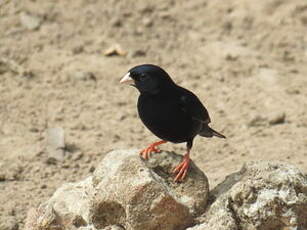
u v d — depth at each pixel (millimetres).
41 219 9180
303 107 14562
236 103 14812
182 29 17922
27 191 11539
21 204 11102
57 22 17688
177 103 9414
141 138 13500
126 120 14164
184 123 9516
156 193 8570
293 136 13375
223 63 16438
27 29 17250
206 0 18969
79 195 9625
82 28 17562
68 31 17391
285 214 8656
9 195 11367
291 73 16094
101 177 9164
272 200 8633
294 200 8680
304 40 17469
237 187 8805
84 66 16031
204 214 9109
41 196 11391
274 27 17875
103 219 8859
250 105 14711
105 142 13250
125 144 13211
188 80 15703
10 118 13953
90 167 12375
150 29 17828
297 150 12742
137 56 16656
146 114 9539
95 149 12969
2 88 14961
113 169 8977
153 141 13398
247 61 16500
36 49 16562
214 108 14633
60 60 16203
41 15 17797
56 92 14969
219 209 8883
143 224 8602
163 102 9391
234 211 8836
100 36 17344
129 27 17812
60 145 12891
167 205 8594
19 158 12500
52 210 9203
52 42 16922
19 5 18031
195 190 9297
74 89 15164
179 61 16531
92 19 17922
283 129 13703
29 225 9562
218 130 13781
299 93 15180
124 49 16859
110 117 14227
